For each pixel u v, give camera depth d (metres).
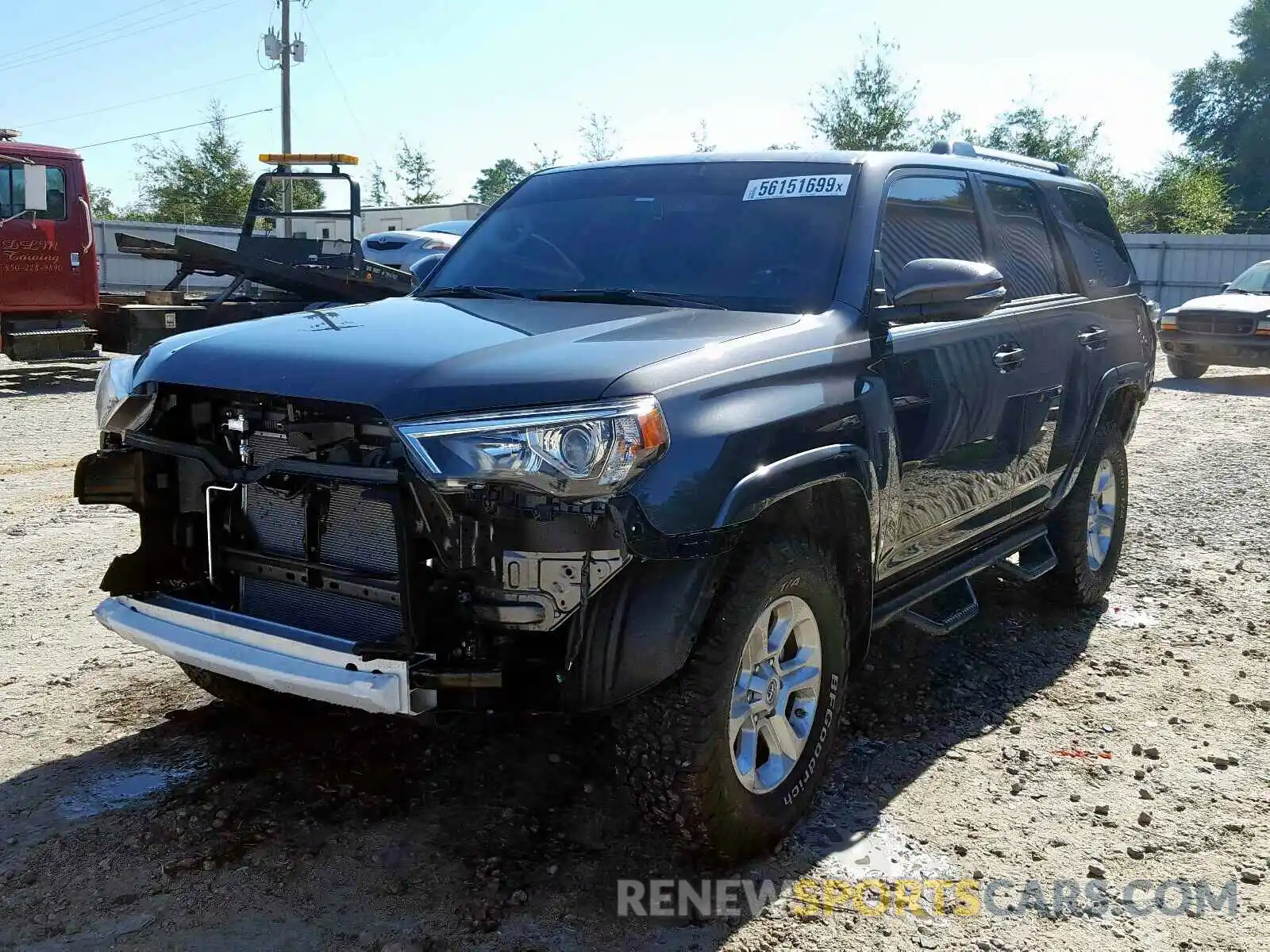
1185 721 4.16
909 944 2.77
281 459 2.83
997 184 4.74
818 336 3.31
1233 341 15.21
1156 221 46.09
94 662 4.42
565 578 2.64
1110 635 5.09
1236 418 12.18
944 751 3.86
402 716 2.76
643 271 3.81
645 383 2.72
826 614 3.25
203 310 12.65
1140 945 2.80
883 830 3.31
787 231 3.75
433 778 3.53
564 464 2.56
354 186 13.45
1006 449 4.32
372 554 2.89
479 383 2.70
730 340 3.06
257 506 3.14
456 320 3.34
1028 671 4.62
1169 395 14.35
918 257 3.96
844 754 3.80
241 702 3.84
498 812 3.33
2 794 3.37
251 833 3.19
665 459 2.69
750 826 3.02
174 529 3.22
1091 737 4.01
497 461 2.54
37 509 6.93
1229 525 7.17
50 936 2.71
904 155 4.14
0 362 15.53
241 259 12.12
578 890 2.94
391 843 3.15
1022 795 3.55
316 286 12.82
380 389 2.72
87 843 3.12
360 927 2.77
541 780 3.54
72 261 13.32
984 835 3.30
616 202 4.16
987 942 2.78
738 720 2.98
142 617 3.11
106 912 2.81
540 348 2.91
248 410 3.02
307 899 2.88
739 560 2.92
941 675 4.54
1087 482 5.15
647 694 2.82
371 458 2.74
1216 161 65.88
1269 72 65.00
